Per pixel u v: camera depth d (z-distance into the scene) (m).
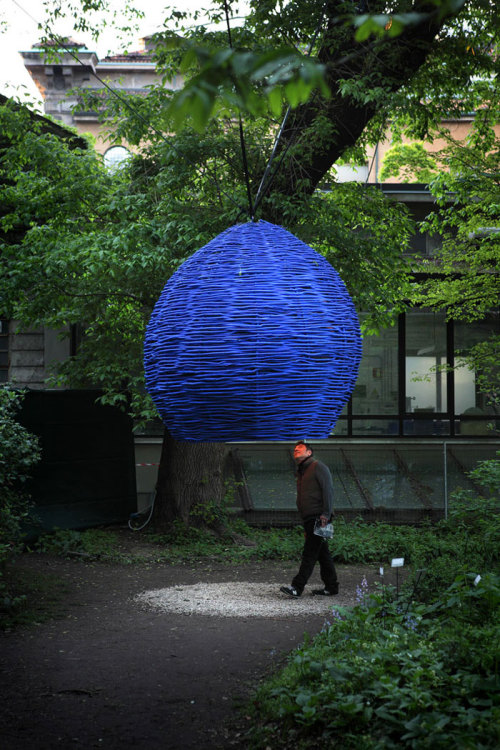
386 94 9.52
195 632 6.45
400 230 11.62
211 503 11.98
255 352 3.42
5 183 12.57
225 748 4.04
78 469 12.02
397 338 15.55
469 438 15.28
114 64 25.28
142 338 11.25
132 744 4.09
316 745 3.79
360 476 14.14
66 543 10.59
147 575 9.35
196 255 3.77
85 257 9.56
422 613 5.34
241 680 5.12
